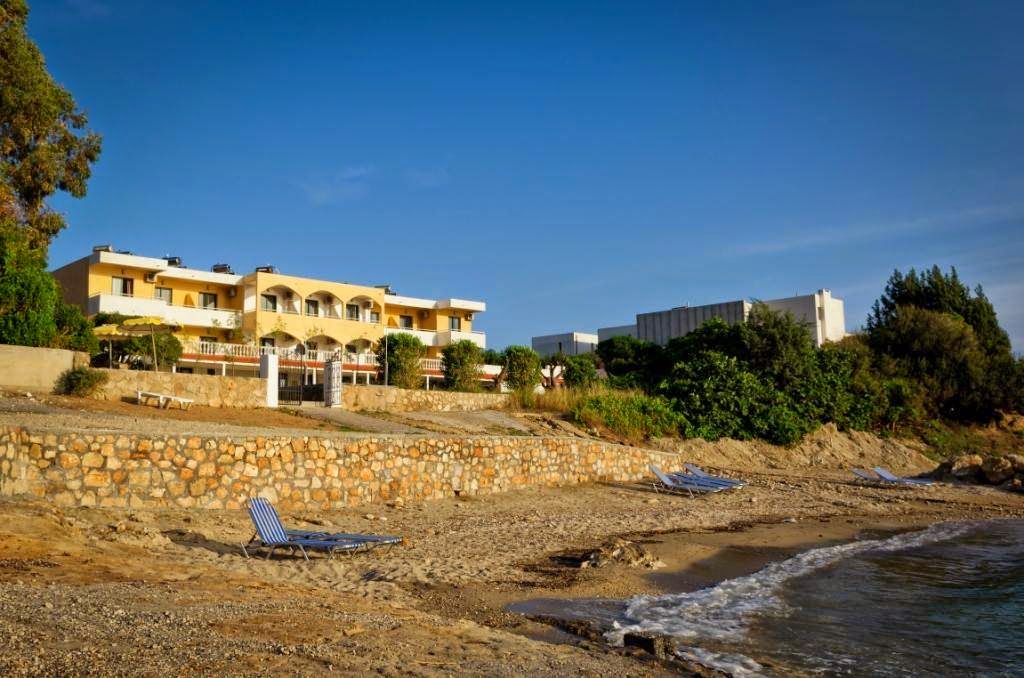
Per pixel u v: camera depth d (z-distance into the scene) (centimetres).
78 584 842
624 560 1316
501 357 5166
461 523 1633
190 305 4912
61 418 1812
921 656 864
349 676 604
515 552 1370
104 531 1192
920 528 1978
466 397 3494
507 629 873
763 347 3766
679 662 778
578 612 984
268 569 1108
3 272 2655
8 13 2878
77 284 4628
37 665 555
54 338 2722
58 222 3134
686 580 1232
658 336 6222
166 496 1490
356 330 5403
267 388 2770
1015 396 4594
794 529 1833
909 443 4031
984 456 3750
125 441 1455
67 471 1391
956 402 4653
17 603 719
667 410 3384
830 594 1180
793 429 3447
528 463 2245
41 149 2952
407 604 954
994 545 1728
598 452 2486
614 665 739
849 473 3209
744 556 1472
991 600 1165
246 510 1570
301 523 1501
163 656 606
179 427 1884
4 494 1309
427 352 5816
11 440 1346
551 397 3462
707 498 2294
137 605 767
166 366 3803
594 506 2030
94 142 3188
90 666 566
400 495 1884
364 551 1297
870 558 1512
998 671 815
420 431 2619
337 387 3019
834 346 4775
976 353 4719
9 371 2244
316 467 1716
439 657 694
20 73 2848
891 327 5025
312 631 731
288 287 5141
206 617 744
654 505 2100
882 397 4144
